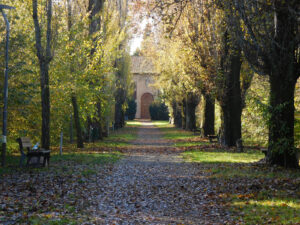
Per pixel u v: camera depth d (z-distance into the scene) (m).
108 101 34.00
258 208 7.68
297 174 11.55
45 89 15.85
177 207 8.38
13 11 16.30
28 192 9.26
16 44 15.44
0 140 13.98
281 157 13.46
